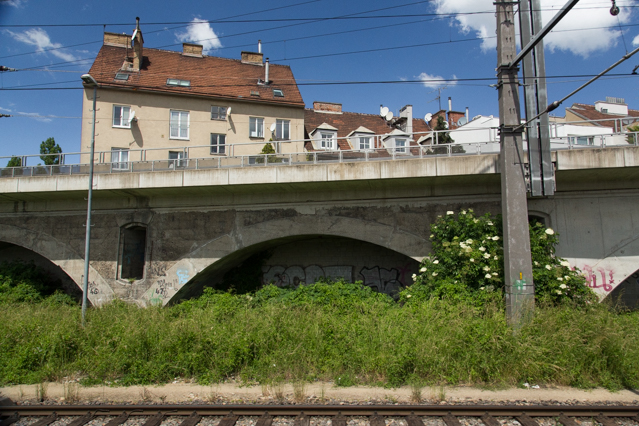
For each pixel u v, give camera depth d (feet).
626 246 38.58
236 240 47.06
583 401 21.61
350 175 39.93
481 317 29.40
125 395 23.27
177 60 82.38
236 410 20.86
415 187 42.70
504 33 30.81
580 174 36.99
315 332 28.07
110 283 49.19
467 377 23.97
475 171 37.35
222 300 43.62
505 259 30.19
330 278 50.60
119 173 45.03
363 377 24.85
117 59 78.33
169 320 34.58
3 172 48.34
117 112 71.46
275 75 86.79
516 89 30.58
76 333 30.07
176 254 48.19
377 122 89.61
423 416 20.31
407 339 26.25
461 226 37.68
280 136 77.77
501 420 19.83
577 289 33.19
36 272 57.72
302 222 45.60
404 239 42.73
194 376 25.84
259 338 27.43
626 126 53.26
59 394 23.63
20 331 30.81
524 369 23.89
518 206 29.84
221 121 75.41
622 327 27.07
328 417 20.43
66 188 46.14
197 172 43.37
